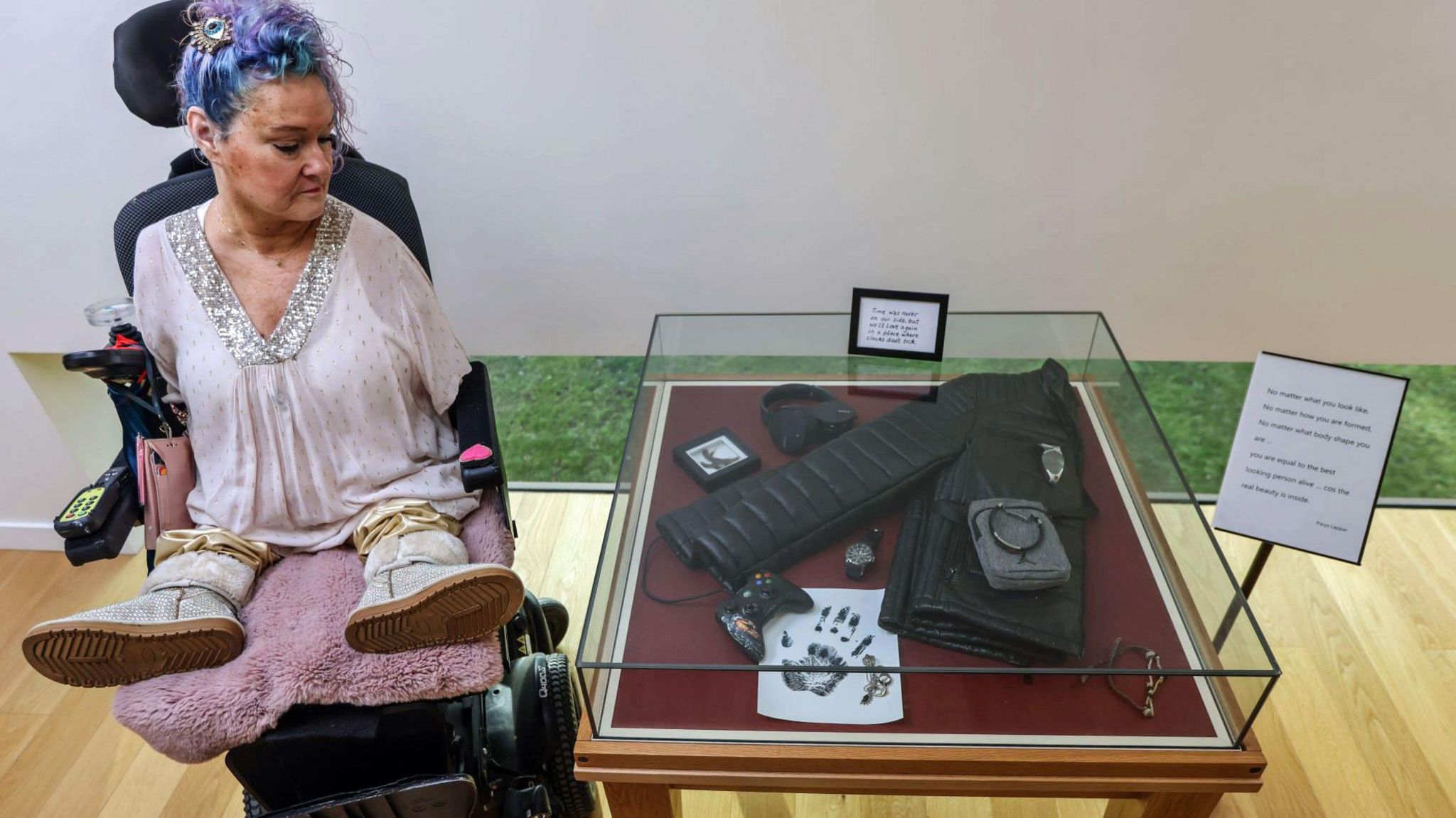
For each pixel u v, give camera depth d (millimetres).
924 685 1366
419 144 2098
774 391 1846
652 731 1396
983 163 2049
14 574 2438
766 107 2006
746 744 1375
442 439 1704
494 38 1946
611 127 2053
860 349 1901
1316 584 2230
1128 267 2176
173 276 1489
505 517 1631
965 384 1854
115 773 1935
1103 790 1374
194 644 1352
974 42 1902
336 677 1382
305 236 1514
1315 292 2172
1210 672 1290
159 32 1495
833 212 2143
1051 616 1389
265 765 1418
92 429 2408
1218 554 1418
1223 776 1333
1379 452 1398
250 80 1276
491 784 1617
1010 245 2166
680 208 2160
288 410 1505
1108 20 1858
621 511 1492
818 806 1847
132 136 1978
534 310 2357
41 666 1312
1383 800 1793
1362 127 1938
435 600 1346
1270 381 1436
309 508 1568
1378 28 1825
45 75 1895
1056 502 1558
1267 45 1862
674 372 1897
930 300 1821
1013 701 1368
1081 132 1996
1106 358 1814
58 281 2158
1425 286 2131
